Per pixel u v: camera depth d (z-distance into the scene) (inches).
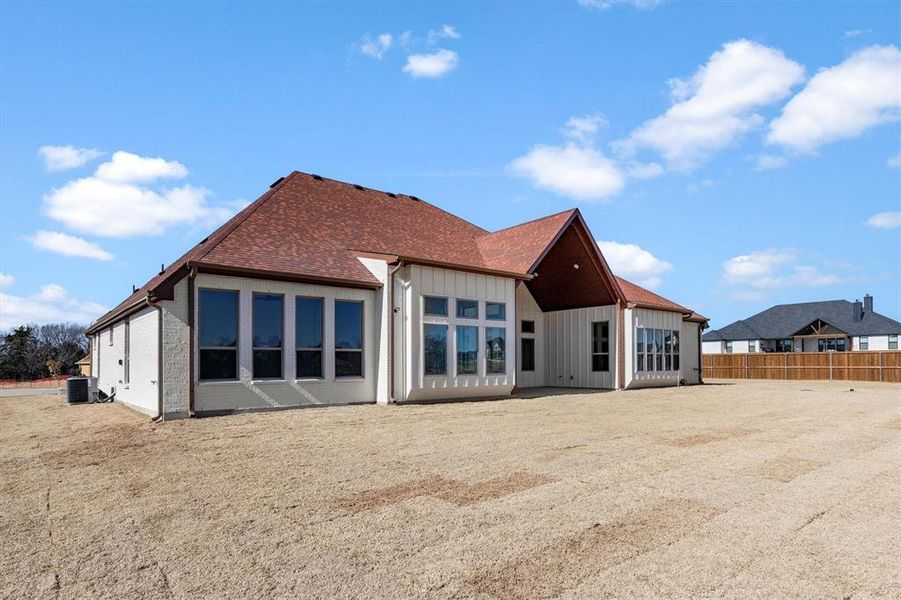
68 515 239.0
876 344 1967.3
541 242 826.2
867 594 160.2
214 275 548.7
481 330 713.6
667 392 880.3
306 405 601.9
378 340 656.4
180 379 523.5
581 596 159.5
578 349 967.0
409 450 370.9
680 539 203.8
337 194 864.9
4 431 512.4
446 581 169.9
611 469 314.8
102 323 845.8
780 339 2161.7
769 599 157.2
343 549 196.7
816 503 248.4
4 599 160.6
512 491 269.4
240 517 232.5
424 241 853.2
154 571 179.0
